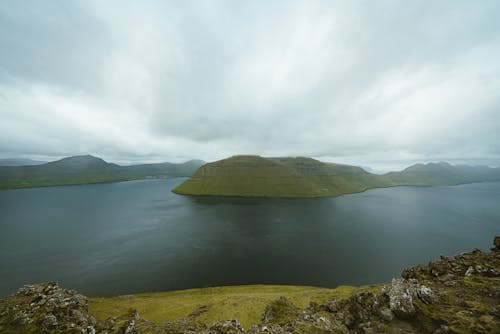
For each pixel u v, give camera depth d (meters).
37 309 22.17
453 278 20.42
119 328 19.83
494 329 12.32
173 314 38.84
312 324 18.23
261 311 37.56
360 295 20.55
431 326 14.53
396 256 95.50
